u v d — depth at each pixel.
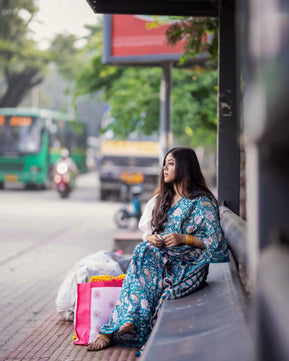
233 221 2.82
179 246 3.73
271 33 0.88
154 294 3.67
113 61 10.10
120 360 3.61
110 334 3.87
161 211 3.81
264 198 1.20
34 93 54.41
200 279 3.58
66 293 4.75
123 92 14.47
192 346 2.03
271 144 0.93
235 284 3.22
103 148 20.23
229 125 4.70
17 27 33.88
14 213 16.45
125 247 7.82
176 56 9.84
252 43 0.96
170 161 3.86
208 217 3.69
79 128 19.48
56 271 7.57
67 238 11.16
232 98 4.68
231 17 4.64
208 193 3.82
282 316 0.88
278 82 0.85
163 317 2.79
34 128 27.41
